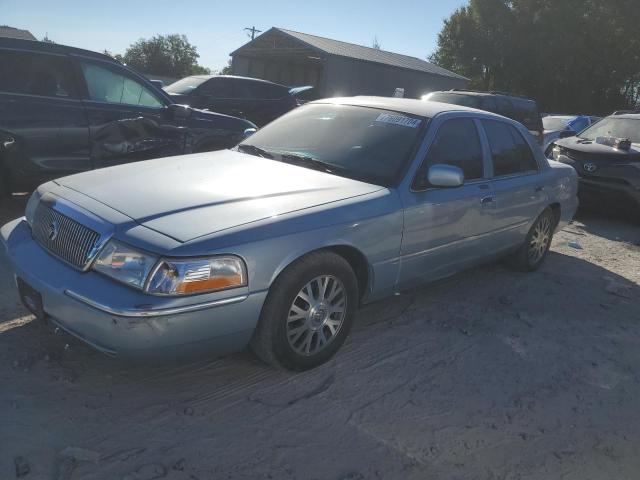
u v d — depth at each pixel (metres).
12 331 3.55
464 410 3.27
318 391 3.28
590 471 2.88
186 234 2.83
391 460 2.77
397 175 3.87
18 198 6.50
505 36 44.12
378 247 3.62
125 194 3.23
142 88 6.56
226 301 2.86
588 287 5.62
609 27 41.44
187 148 6.98
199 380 3.26
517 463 2.87
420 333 4.17
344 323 3.53
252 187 3.47
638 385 3.80
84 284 2.80
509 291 5.24
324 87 28.11
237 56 35.50
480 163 4.65
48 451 2.57
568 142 9.52
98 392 3.05
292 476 2.58
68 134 5.85
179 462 2.58
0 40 5.52
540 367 3.88
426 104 4.69
